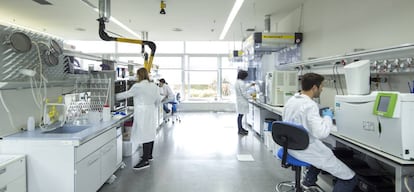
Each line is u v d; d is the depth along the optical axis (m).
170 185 2.98
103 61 3.87
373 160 2.65
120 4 4.91
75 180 2.15
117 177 3.21
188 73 10.20
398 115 1.63
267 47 5.46
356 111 2.04
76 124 2.86
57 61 2.78
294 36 4.86
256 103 5.57
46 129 2.53
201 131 6.10
